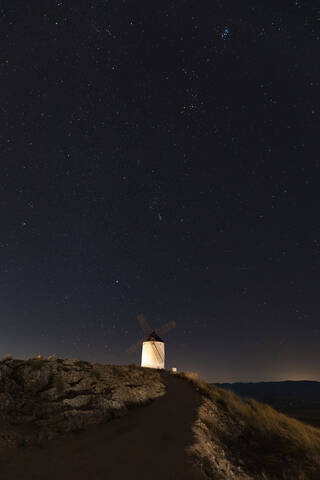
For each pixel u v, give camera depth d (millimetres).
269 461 15531
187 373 25438
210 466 11453
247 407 22703
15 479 8578
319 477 15031
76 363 18172
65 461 10117
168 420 15156
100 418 14062
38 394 14336
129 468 10102
